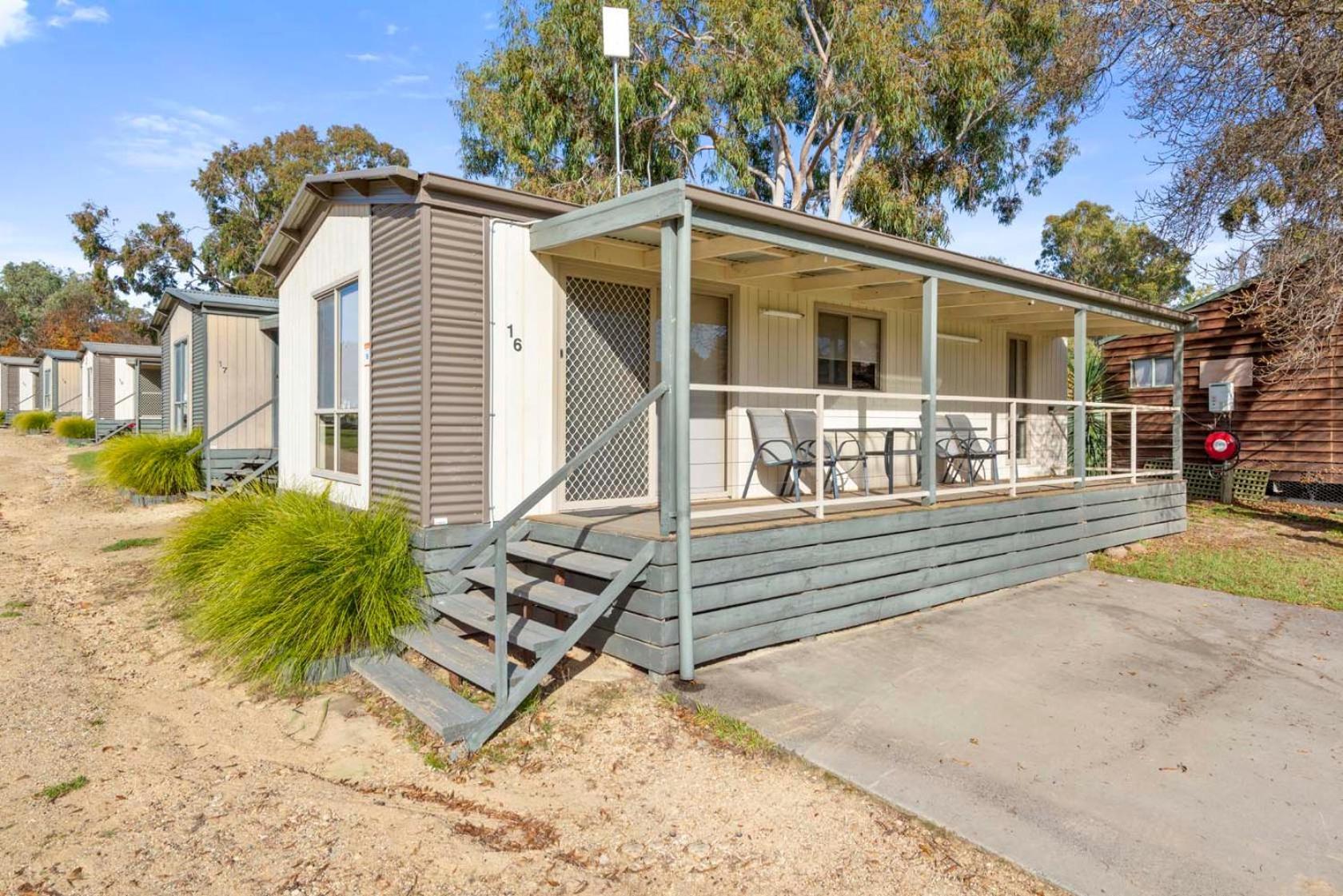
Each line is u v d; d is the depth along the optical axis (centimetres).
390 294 565
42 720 404
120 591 663
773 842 296
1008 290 734
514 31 1648
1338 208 943
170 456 1152
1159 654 523
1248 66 950
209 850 288
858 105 1623
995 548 696
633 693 437
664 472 467
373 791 338
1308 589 702
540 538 551
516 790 338
